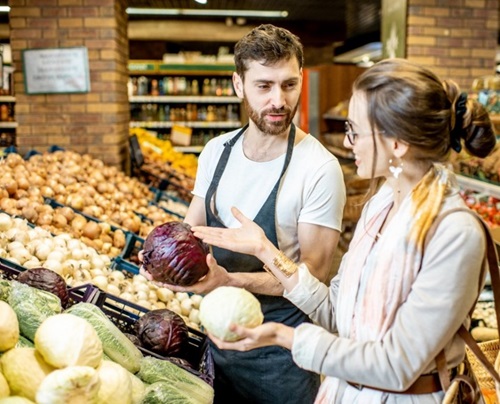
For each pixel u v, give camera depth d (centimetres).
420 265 135
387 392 143
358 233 155
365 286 144
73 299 227
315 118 891
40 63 558
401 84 132
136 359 189
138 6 1307
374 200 155
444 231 131
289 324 216
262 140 213
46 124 567
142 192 540
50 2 551
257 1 1268
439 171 141
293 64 197
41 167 472
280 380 219
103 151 573
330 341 137
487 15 654
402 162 140
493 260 138
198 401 181
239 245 168
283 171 211
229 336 142
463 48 656
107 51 560
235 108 1116
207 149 234
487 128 137
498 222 438
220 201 220
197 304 304
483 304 349
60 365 149
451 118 135
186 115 1093
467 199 476
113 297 229
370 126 136
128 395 157
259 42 194
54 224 370
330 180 209
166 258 178
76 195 423
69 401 136
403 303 137
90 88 564
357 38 1819
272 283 201
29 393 145
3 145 906
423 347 129
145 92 1080
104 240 379
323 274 212
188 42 1636
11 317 155
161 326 220
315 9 1384
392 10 691
